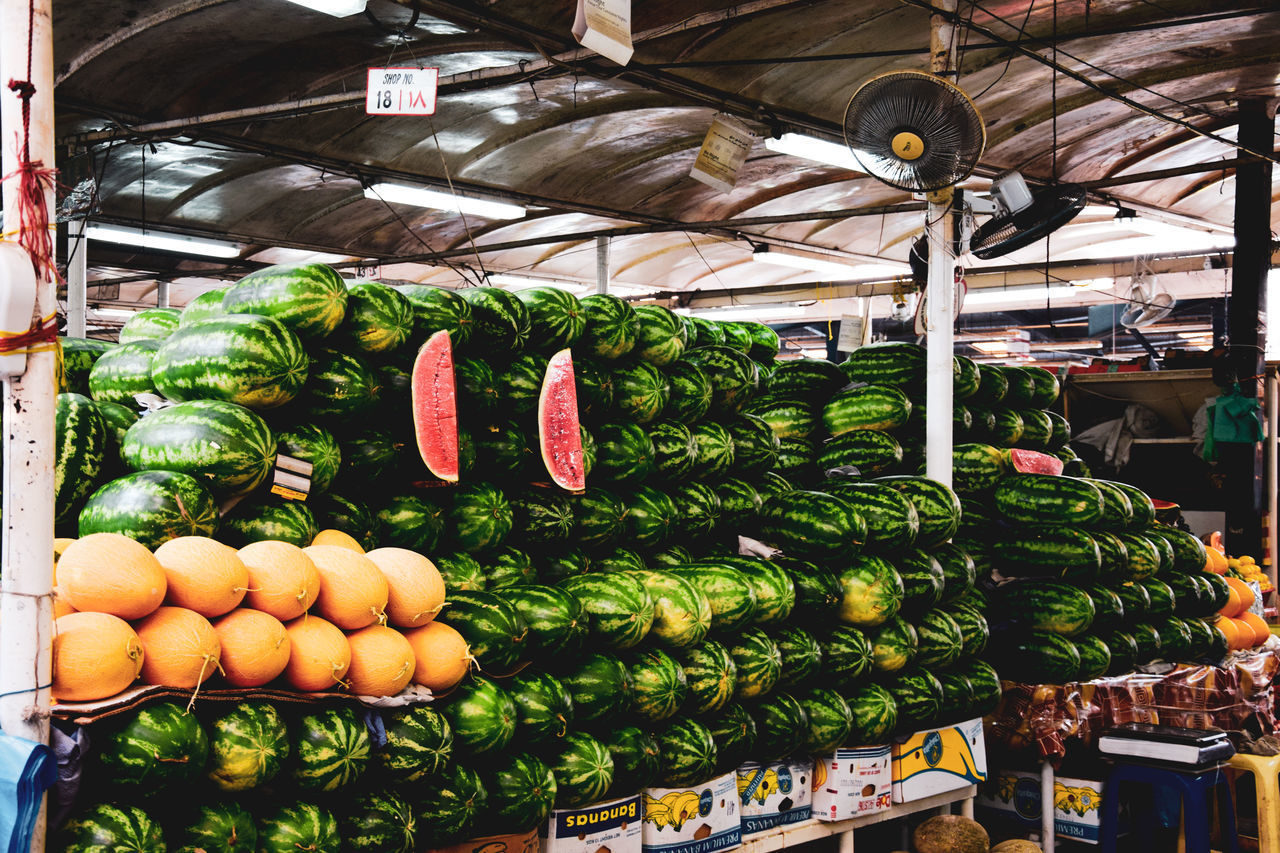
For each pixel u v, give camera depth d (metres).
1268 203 10.08
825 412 5.72
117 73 8.32
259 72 8.54
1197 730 5.18
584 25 4.31
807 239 14.25
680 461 4.67
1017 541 5.72
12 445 2.31
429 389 3.76
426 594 3.16
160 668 2.51
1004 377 6.22
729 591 4.23
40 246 2.31
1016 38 8.46
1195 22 7.30
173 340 3.43
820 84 8.98
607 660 3.79
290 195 11.66
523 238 13.98
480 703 3.30
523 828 3.46
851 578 4.66
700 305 17.12
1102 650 5.52
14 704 2.28
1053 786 5.32
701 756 3.96
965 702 5.02
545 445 4.13
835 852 5.10
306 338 3.58
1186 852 4.89
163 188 11.06
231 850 2.59
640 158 11.01
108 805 2.41
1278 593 9.40
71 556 2.50
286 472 3.36
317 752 2.81
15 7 2.30
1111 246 14.93
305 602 2.86
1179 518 7.49
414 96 6.71
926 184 5.31
